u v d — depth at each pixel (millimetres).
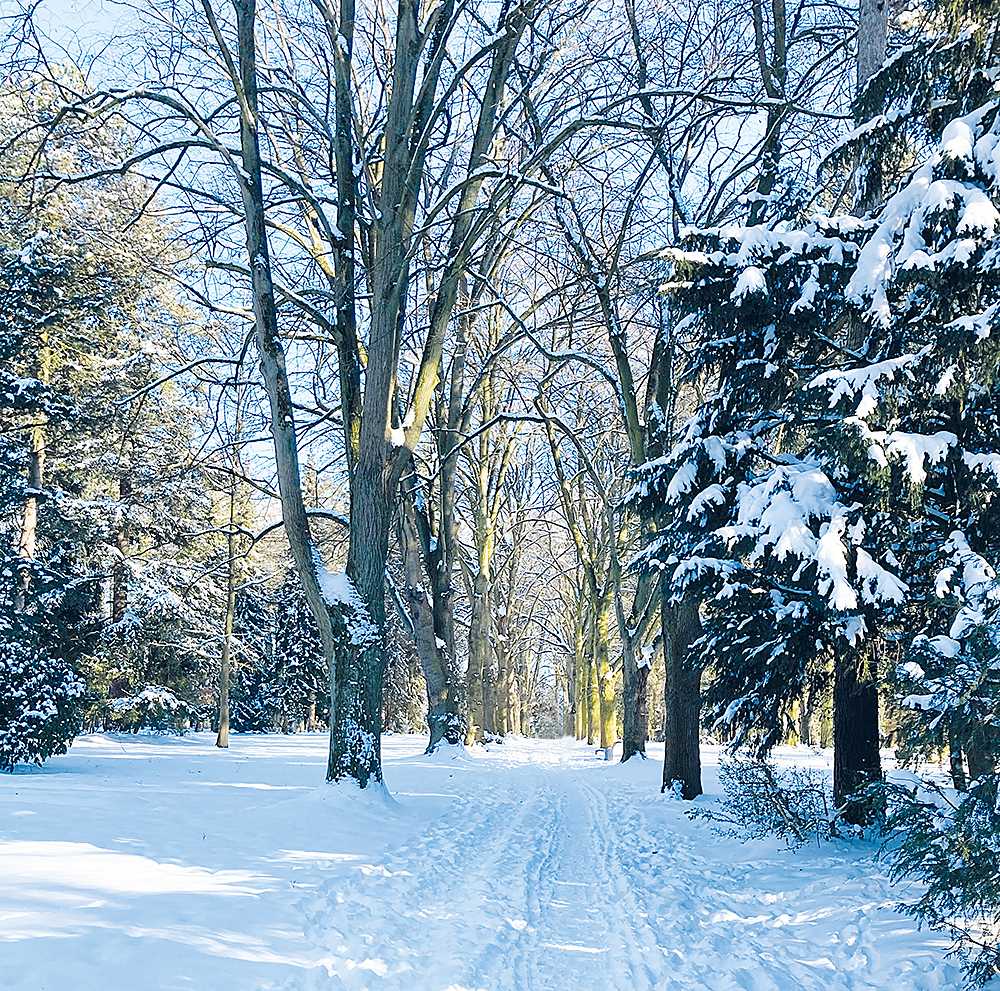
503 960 6395
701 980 6148
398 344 15602
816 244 10180
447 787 18531
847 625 9656
